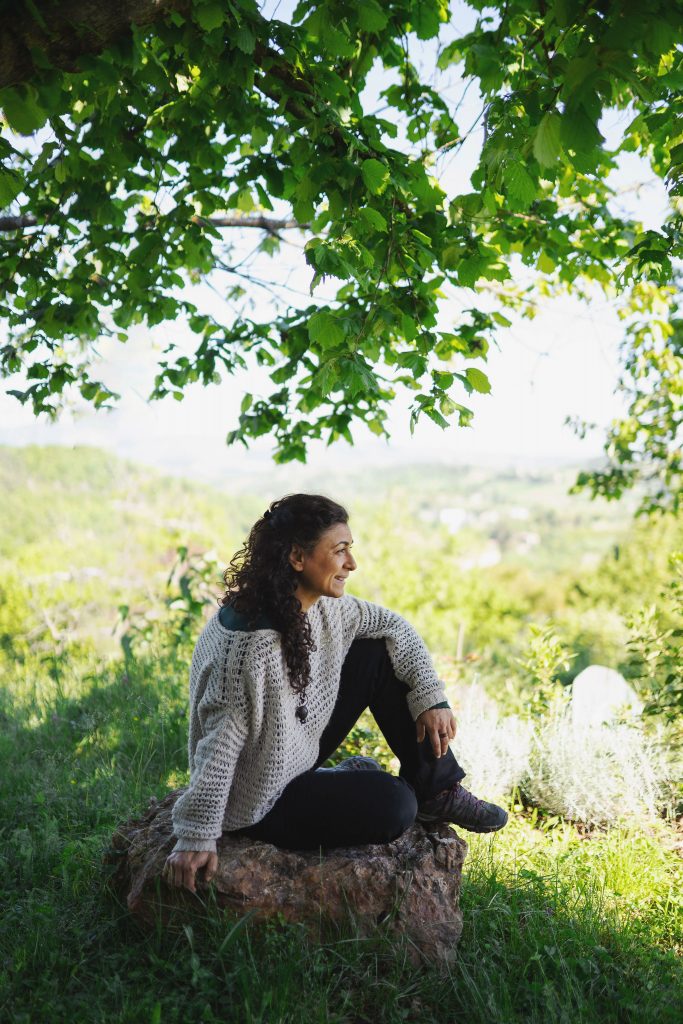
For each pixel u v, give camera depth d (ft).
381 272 10.83
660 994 8.50
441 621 53.26
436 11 11.60
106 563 62.08
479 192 10.66
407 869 8.82
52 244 14.67
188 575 24.16
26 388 15.02
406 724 9.61
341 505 8.89
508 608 59.00
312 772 9.14
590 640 47.55
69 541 71.15
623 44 6.95
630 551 55.83
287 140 11.37
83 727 16.53
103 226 14.75
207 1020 7.50
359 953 8.30
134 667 20.54
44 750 15.37
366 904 8.57
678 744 15.42
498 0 10.69
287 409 16.07
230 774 8.31
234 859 8.63
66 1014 7.65
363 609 9.48
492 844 11.39
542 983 8.50
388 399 14.71
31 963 8.43
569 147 7.07
